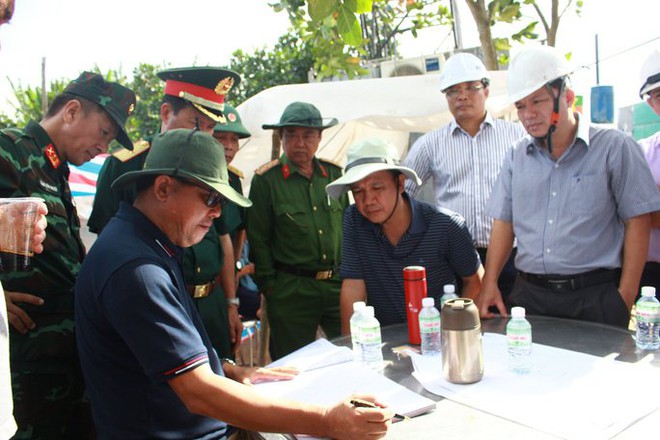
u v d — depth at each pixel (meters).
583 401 1.41
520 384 1.54
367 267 2.35
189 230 1.55
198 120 2.62
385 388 1.57
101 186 2.56
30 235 1.59
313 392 1.61
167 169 1.47
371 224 2.30
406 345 2.00
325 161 3.62
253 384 1.72
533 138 2.33
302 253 3.36
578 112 2.26
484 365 1.71
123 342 1.43
